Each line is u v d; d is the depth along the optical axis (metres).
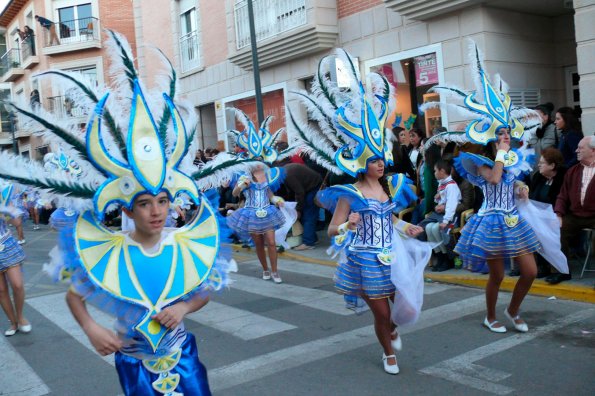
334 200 4.63
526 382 4.27
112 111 2.81
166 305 2.81
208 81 16.89
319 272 9.15
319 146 4.73
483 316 6.01
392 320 4.52
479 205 7.82
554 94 10.91
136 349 2.84
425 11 10.16
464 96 5.62
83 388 4.77
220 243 3.00
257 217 8.38
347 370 4.75
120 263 2.79
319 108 4.64
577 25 8.26
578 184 6.71
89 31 25.92
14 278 6.36
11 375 5.19
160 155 2.77
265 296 7.68
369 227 4.44
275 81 14.24
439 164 7.79
